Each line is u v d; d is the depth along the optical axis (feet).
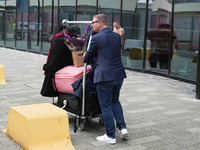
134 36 38.09
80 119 15.37
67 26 17.17
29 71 35.29
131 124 16.98
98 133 15.42
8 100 21.39
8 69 36.37
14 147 13.17
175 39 32.83
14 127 13.91
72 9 48.11
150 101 22.50
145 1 36.35
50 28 53.11
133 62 38.55
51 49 16.78
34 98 22.15
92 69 15.23
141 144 14.11
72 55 16.52
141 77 33.53
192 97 24.39
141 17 36.99
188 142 14.49
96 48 13.94
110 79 13.65
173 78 33.06
